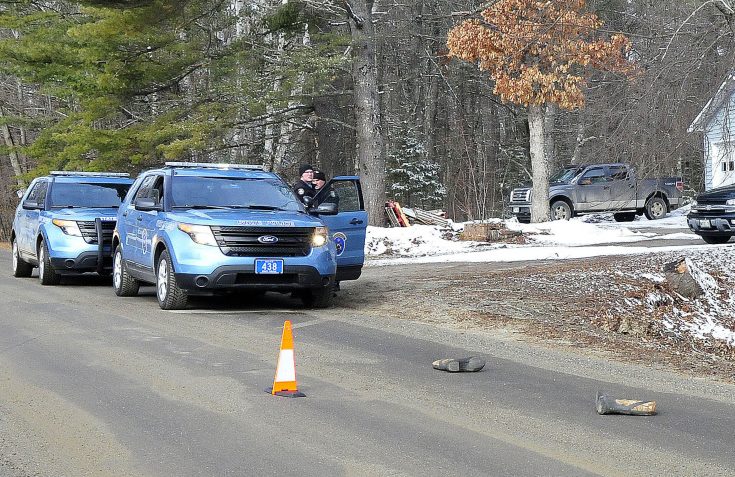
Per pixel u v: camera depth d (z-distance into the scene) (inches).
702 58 740.7
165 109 1748.3
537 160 1699.1
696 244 1299.2
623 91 774.5
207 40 1695.4
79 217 932.6
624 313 743.7
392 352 555.2
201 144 1588.3
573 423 394.3
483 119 2834.6
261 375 478.0
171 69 1652.3
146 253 764.6
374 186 1555.1
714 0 751.1
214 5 1542.8
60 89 1797.5
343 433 370.0
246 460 334.0
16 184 2359.7
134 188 840.9
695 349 698.8
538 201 1701.5
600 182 1953.7
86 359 517.0
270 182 789.9
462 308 726.5
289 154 2397.9
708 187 1512.1
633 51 929.5
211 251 689.6
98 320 668.1
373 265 1149.1
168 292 713.6
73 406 410.3
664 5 826.8
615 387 472.4
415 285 864.9
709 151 755.4
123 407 409.1
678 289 843.4
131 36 1526.8
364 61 1551.4
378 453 343.6
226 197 761.6
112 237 921.5
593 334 651.5
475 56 1534.2
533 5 1348.4
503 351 570.6
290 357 435.2
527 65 1514.5
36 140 1904.5
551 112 2411.4
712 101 733.3
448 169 2632.9
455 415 404.2
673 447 359.6
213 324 650.8
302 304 770.8
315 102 1772.9
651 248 1209.4
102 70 1665.8
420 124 2861.7
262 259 692.7
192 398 425.7
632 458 344.2
